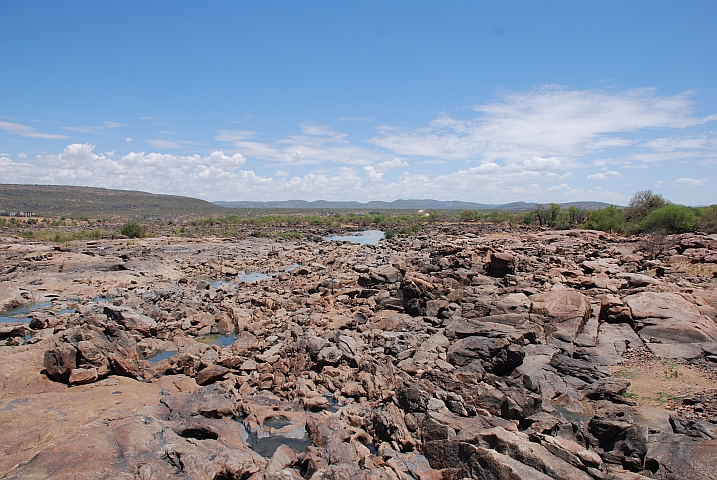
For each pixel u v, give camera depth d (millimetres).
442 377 18156
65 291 39125
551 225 105875
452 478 12281
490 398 16156
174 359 20016
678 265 42250
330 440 13797
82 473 9977
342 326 26641
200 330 27297
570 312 23984
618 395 17047
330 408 17156
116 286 41406
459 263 40625
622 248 56500
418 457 13758
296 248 75625
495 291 30562
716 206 84562
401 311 29641
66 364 18266
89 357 18812
